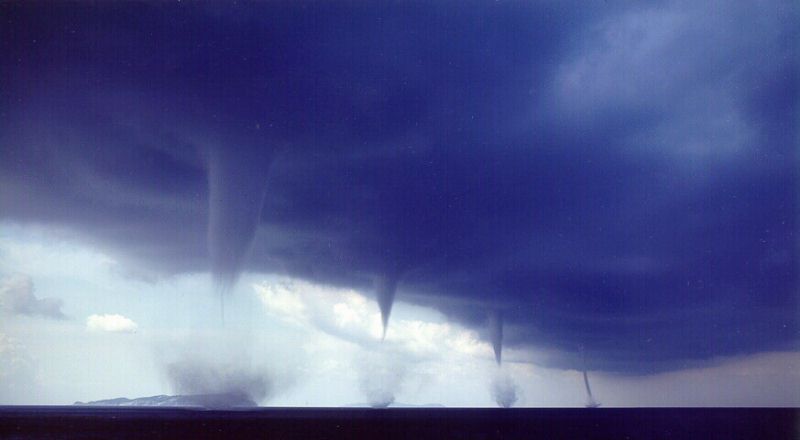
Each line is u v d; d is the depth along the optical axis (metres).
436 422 85.62
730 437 58.44
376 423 79.44
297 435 53.66
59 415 94.25
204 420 79.38
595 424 82.31
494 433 62.72
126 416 90.50
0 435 51.12
